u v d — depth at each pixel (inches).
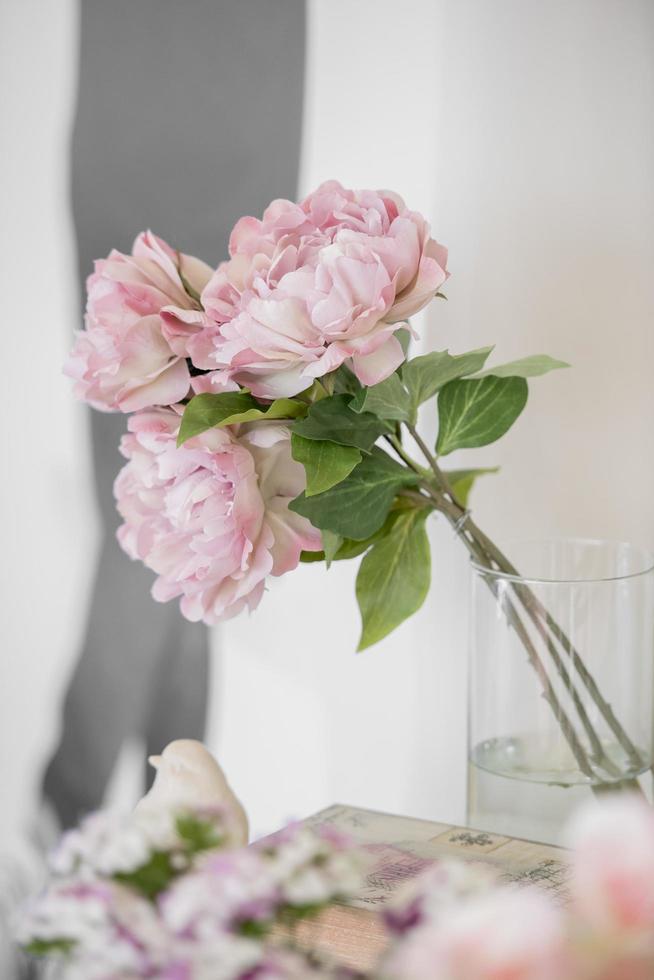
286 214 38.6
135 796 54.9
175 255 41.1
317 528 39.3
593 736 39.3
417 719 48.2
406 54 46.3
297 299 37.3
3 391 56.3
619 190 43.5
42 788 57.4
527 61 44.4
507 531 46.1
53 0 52.9
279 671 50.8
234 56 49.2
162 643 53.5
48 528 55.9
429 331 46.8
